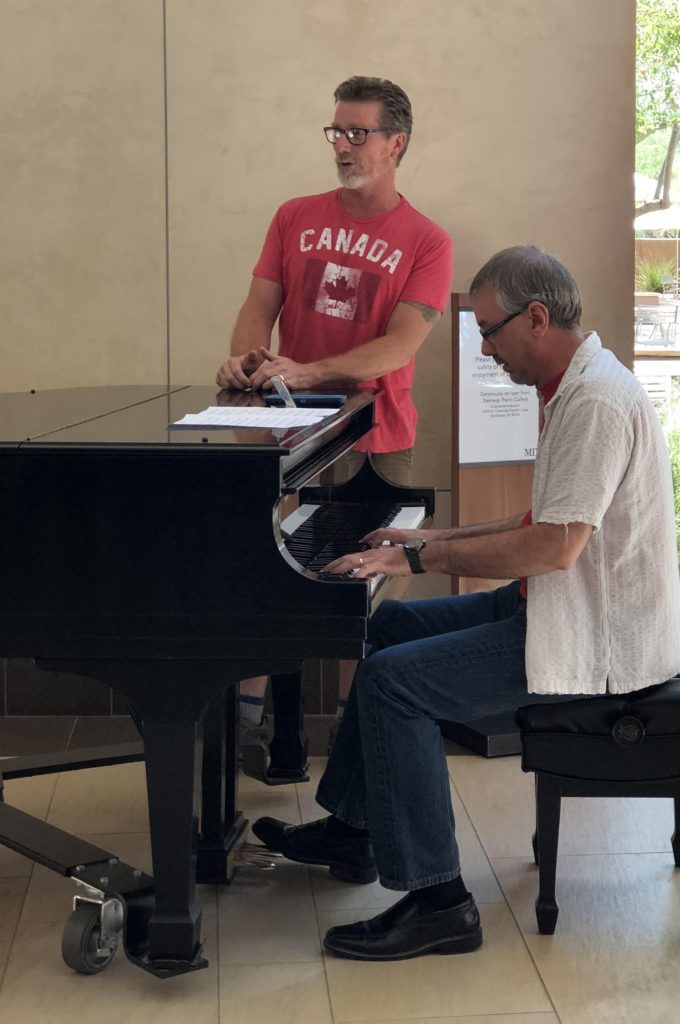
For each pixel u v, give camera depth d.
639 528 2.63
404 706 2.67
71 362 4.50
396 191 4.10
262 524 2.36
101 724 4.35
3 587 2.42
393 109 3.85
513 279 2.65
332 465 3.43
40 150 4.39
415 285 3.93
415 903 2.74
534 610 2.64
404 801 2.67
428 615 3.15
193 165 4.41
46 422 2.80
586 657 2.66
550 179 4.45
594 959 2.70
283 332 4.11
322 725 4.34
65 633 2.42
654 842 3.32
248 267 4.45
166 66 4.36
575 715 2.71
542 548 2.54
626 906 2.95
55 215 4.43
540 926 2.81
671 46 5.95
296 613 2.37
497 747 3.97
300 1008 2.51
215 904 3.00
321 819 3.25
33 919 2.92
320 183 4.41
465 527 3.00
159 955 2.57
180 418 2.89
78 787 3.80
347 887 3.10
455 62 4.38
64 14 4.32
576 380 2.59
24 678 4.43
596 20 4.37
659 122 5.96
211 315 4.48
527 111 4.41
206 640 2.40
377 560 2.59
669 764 2.72
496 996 2.55
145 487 2.37
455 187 4.44
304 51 4.36
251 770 3.77
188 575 2.38
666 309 5.77
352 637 2.36
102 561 2.40
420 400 4.52
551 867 2.79
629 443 2.57
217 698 2.98
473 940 2.73
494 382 4.32
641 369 5.77
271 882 3.13
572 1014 2.47
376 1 4.34
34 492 2.39
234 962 2.71
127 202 4.42
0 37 4.34
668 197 5.92
